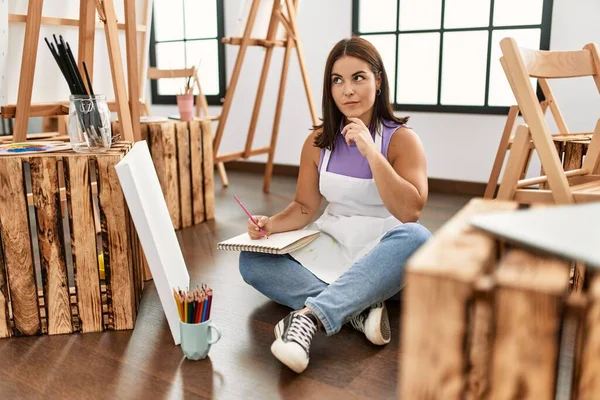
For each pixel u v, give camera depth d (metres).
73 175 1.41
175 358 1.35
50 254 1.44
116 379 1.25
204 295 1.33
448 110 3.34
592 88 2.92
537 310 0.55
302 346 1.24
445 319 0.58
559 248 0.57
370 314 1.38
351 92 1.49
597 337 0.56
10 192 1.40
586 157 1.84
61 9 2.04
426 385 0.60
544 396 0.56
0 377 1.26
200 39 4.19
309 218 1.69
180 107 2.62
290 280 1.53
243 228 2.59
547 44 3.01
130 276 1.50
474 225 0.69
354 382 1.23
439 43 3.36
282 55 3.84
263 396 1.17
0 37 1.83
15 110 1.89
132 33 1.86
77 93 1.48
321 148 1.66
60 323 1.48
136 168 1.43
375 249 1.39
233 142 4.20
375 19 3.54
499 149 2.68
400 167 1.55
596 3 2.86
